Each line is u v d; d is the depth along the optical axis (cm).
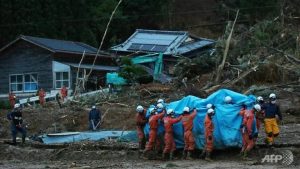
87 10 6769
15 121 2612
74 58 5206
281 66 3719
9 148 2502
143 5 7800
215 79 3866
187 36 5741
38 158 2377
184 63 4341
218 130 2127
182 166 1956
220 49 4281
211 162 2048
